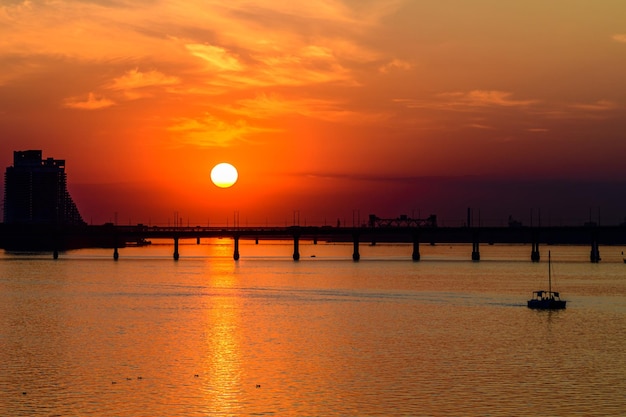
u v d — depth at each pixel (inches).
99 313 6953.7
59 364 4648.1
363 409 3727.9
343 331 5895.7
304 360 4776.1
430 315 6830.7
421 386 4131.4
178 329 5994.1
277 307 7426.2
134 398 3895.2
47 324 6269.7
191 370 4490.7
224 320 6496.1
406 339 5521.7
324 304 7662.4
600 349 5142.7
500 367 4586.6
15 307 7406.5
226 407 3752.5
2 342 5403.5
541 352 5036.9
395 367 4581.7
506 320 6491.1
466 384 4175.7
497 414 3659.0
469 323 6318.9
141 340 5487.2
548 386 4138.8
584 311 7101.4
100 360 4768.7
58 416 3609.7
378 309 7273.6
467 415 3644.2
